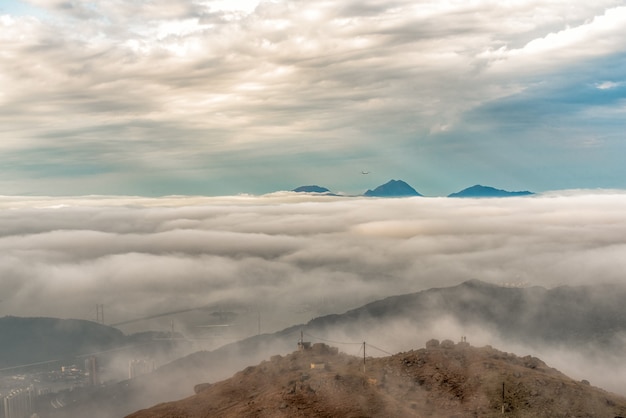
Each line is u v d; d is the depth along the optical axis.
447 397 128.00
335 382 133.50
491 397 125.75
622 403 127.62
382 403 125.12
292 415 121.12
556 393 127.38
